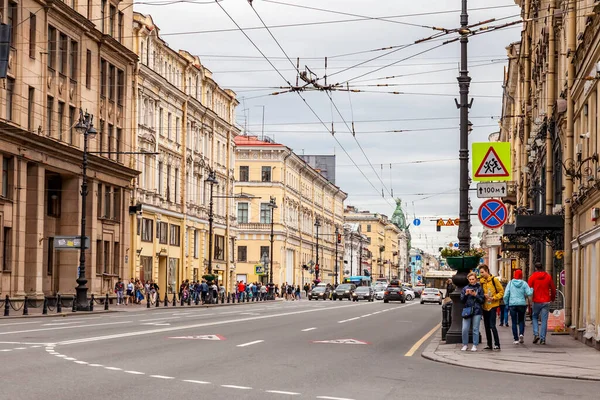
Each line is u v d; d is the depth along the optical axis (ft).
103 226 199.62
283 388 45.62
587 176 88.22
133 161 216.13
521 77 190.39
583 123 95.20
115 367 53.36
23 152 159.43
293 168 420.36
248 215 392.47
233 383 47.14
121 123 209.56
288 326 111.24
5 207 154.71
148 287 209.87
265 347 74.18
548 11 121.70
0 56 119.34
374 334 99.96
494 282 75.41
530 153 153.58
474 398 43.47
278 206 391.86
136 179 222.07
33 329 94.02
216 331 95.45
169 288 250.57
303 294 440.04
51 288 185.57
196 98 277.64
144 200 227.61
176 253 257.96
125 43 212.23
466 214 83.25
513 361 64.90
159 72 241.35
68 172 179.52
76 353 62.64
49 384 44.04
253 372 53.26
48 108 171.53
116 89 205.87
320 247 489.67
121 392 41.63
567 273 102.42
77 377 47.39
